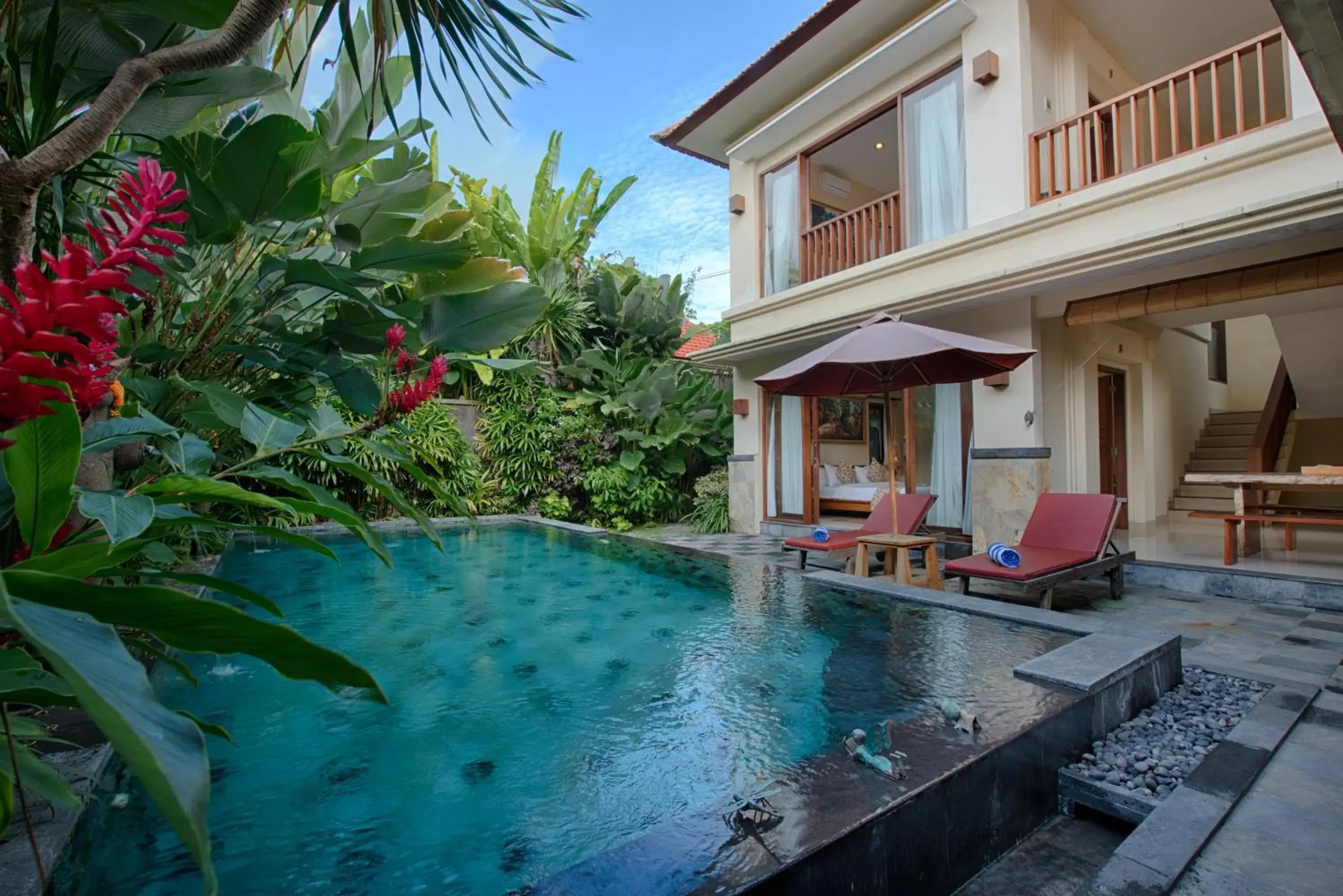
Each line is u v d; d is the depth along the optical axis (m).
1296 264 4.70
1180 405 9.38
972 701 2.37
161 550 2.61
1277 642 3.79
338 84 3.67
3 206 1.27
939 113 7.00
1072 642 3.07
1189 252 4.80
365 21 3.59
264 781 2.11
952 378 5.68
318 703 2.77
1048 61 6.51
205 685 2.99
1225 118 8.67
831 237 8.33
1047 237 5.89
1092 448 6.91
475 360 3.66
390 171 3.45
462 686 2.97
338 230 3.17
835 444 11.05
